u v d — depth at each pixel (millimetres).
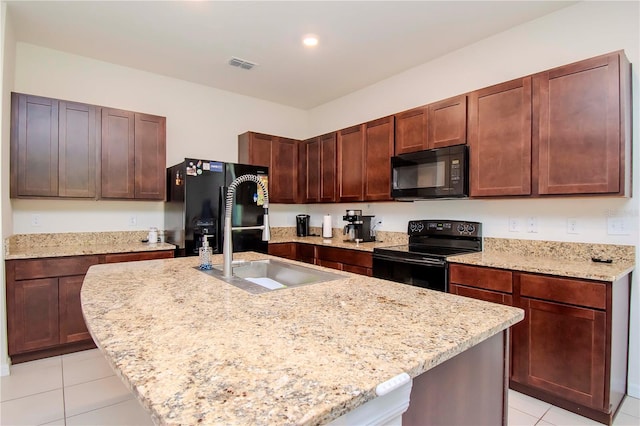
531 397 2150
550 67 2580
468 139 2699
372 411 700
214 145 4113
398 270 2863
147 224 3639
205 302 1263
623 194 1984
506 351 1220
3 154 2461
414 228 3393
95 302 1261
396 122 3268
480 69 2994
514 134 2428
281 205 4707
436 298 1337
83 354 2775
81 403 2082
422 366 784
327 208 4645
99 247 3092
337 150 3953
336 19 2635
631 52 2219
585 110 2109
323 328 993
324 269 1965
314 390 652
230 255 1774
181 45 3049
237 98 4309
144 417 1948
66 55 3195
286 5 2447
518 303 2162
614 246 2262
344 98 4391
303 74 3705
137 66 3494
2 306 2424
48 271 2668
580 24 2438
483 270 2328
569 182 2170
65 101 2918
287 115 4797
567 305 1965
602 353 1850
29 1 2385
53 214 3148
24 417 1938
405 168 3102
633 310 2172
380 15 2578
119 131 3168
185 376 703
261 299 1307
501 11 2539
